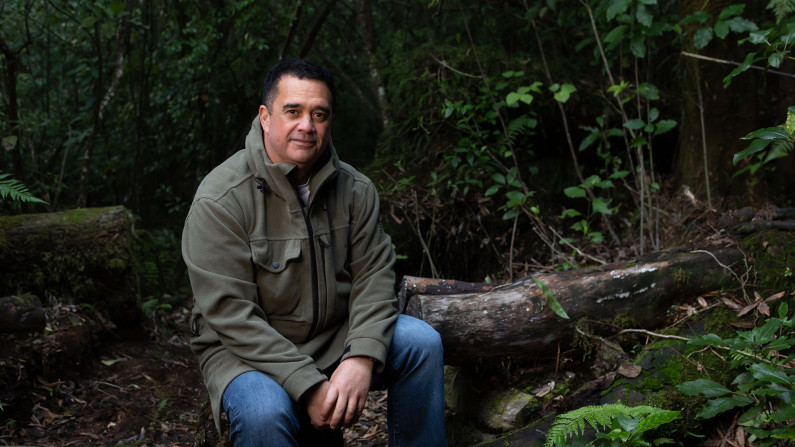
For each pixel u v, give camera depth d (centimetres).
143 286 402
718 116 342
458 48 416
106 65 518
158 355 338
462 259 384
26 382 277
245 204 192
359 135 620
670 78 432
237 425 173
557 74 402
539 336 240
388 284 204
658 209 340
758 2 370
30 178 434
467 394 254
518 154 402
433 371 198
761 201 334
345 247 204
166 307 385
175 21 524
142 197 582
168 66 528
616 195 394
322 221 199
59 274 327
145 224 554
